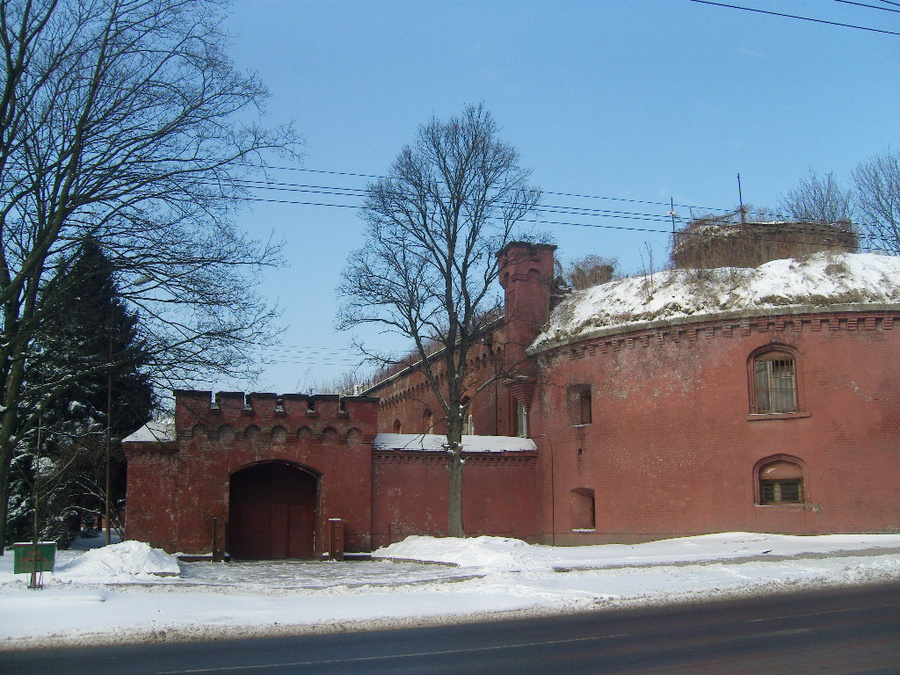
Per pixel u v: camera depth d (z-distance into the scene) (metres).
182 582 20.55
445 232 33.88
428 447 36.03
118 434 37.16
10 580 19.31
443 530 35.53
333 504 33.94
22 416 33.84
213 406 33.00
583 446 34.88
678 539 30.50
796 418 30.33
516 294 39.25
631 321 33.47
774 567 22.45
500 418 41.91
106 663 11.67
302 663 11.51
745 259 42.66
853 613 15.06
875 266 31.75
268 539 34.88
